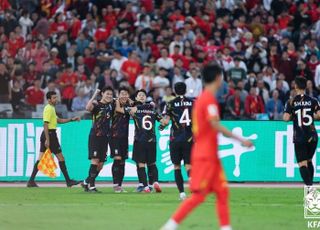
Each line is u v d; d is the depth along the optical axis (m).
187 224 42.09
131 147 72.94
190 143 54.25
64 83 84.62
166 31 94.00
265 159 74.25
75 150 73.12
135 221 43.09
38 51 87.88
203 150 34.84
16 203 52.41
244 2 102.69
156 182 61.38
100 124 60.44
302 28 98.81
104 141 60.62
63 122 67.00
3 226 40.88
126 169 73.06
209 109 34.66
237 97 83.62
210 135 34.94
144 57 92.75
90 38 93.56
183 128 54.31
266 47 94.31
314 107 55.72
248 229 40.59
